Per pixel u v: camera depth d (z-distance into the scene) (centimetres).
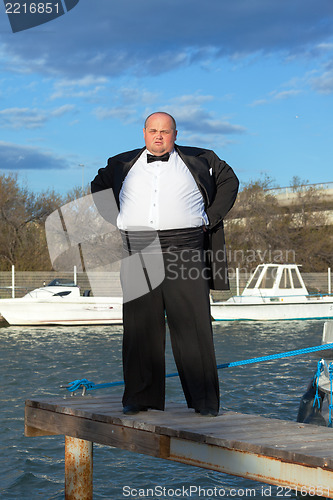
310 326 2642
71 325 2689
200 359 430
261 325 2673
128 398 439
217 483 729
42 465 805
